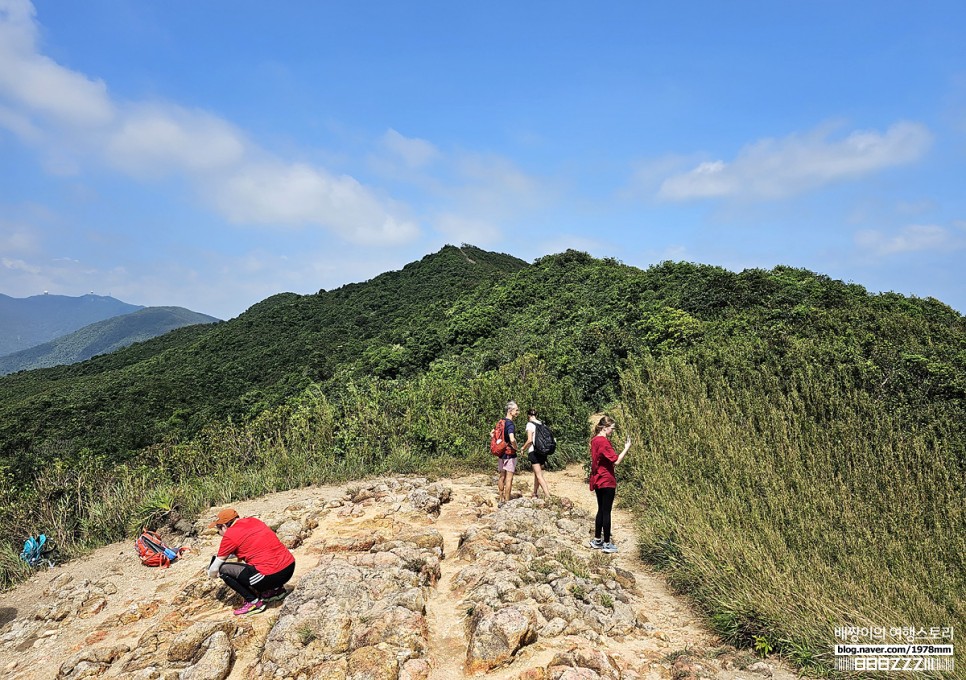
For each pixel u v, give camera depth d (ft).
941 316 53.21
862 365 33.53
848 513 19.34
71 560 22.26
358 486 29.89
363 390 47.52
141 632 15.11
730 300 62.34
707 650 13.73
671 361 44.91
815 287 61.72
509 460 26.17
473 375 70.03
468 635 13.58
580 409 42.96
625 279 92.27
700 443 29.27
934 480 21.95
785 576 15.23
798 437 27.48
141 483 28.32
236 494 29.27
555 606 14.33
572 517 24.48
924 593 14.85
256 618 15.06
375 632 13.01
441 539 19.97
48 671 13.64
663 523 21.44
